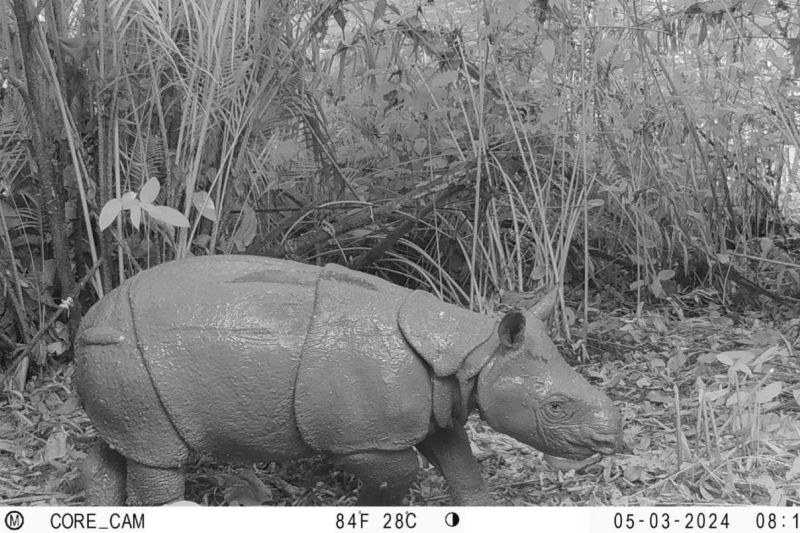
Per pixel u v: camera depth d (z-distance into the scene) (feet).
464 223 21.74
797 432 15.21
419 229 21.52
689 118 21.54
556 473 14.28
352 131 21.62
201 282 11.76
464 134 21.12
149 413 11.46
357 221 19.79
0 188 17.95
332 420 11.40
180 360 11.39
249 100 17.35
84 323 11.93
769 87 22.90
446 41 19.72
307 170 20.56
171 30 16.22
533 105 20.63
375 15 18.84
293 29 20.36
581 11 19.25
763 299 22.94
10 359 17.71
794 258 25.26
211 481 14.08
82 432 15.78
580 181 21.43
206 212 15.75
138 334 11.50
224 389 11.38
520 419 11.37
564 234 21.85
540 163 21.20
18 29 15.78
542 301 12.26
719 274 23.41
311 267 12.15
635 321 21.50
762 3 20.75
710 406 14.76
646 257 21.50
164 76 17.15
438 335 11.39
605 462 14.49
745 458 14.33
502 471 14.40
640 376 18.44
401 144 21.80
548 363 11.35
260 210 19.74
